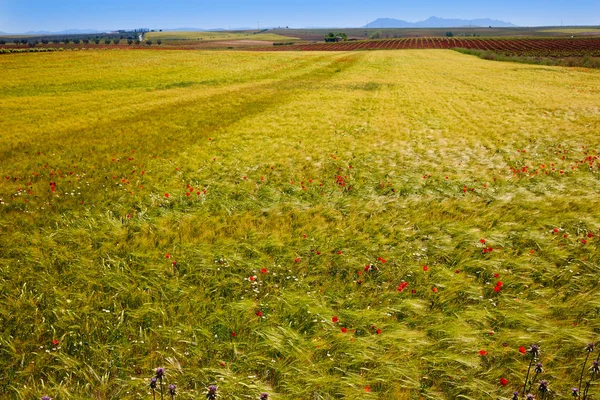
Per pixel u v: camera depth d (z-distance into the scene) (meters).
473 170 12.05
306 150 14.81
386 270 6.34
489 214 8.31
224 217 8.38
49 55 57.59
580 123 19.69
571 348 4.54
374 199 9.62
